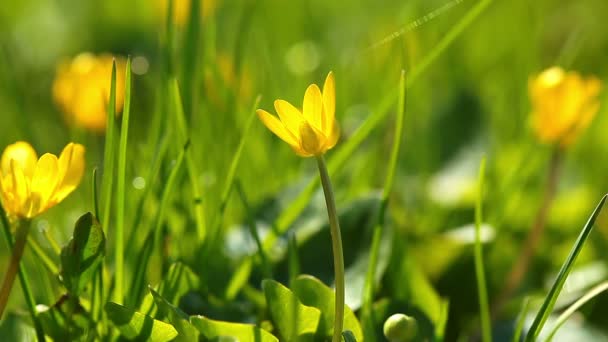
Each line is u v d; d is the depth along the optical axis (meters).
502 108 1.03
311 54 1.10
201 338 0.63
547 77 0.71
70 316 0.62
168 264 0.68
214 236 0.69
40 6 1.41
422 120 0.98
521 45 1.08
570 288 0.72
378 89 0.99
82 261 0.61
